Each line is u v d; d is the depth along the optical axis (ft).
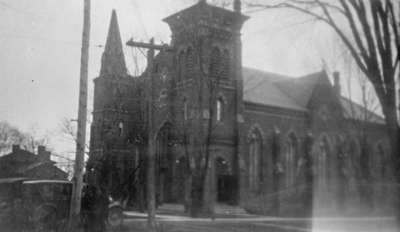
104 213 57.41
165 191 144.77
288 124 166.91
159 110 146.92
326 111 164.55
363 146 81.82
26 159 198.29
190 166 125.29
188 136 136.56
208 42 130.11
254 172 154.40
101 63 149.79
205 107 135.74
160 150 146.10
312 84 179.83
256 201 126.00
